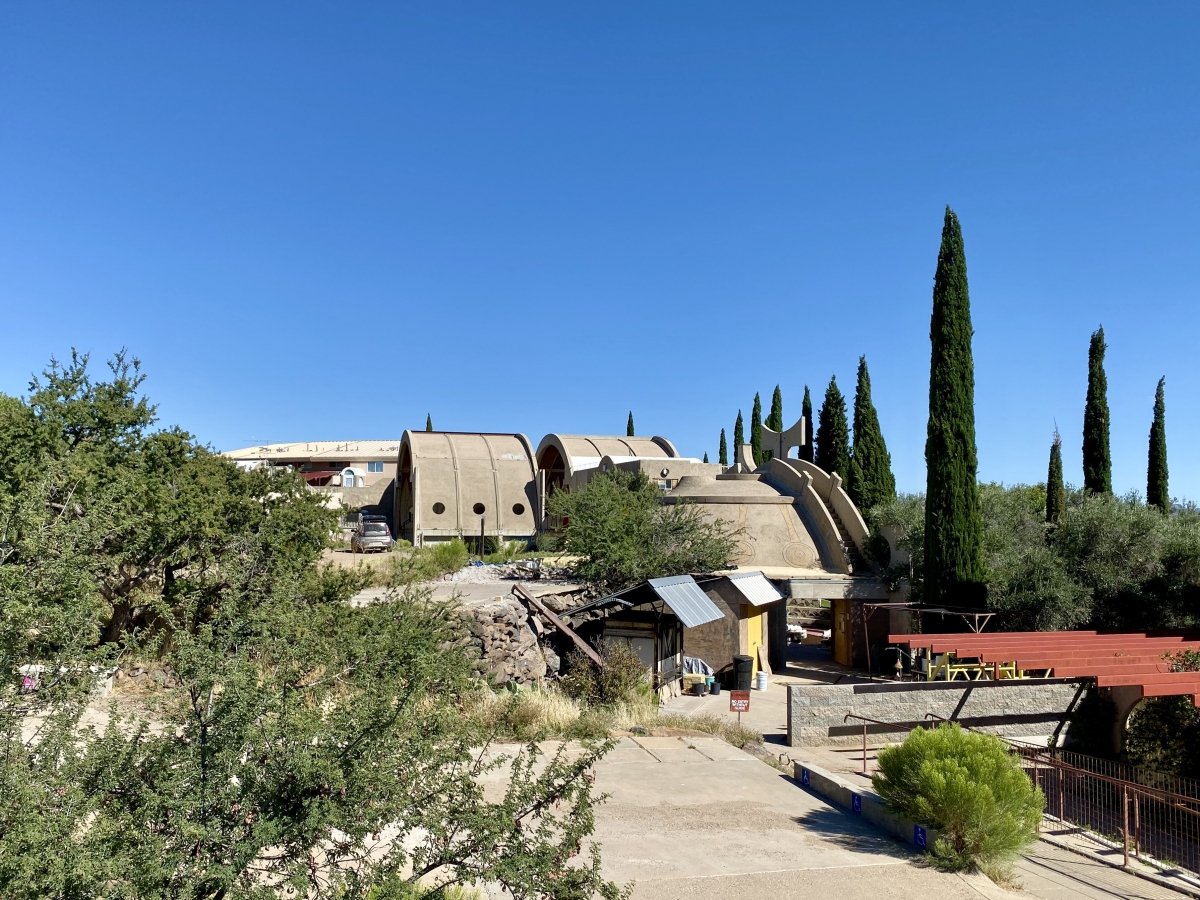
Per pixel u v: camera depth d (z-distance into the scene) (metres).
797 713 16.72
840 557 29.17
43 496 8.09
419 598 15.47
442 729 6.61
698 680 22.19
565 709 16.20
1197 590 25.14
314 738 6.12
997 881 9.86
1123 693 17.36
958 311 26.89
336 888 5.65
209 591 13.17
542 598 22.14
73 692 6.24
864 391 44.38
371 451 89.56
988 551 28.11
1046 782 15.51
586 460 48.16
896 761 11.23
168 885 5.18
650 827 10.94
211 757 5.58
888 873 9.66
